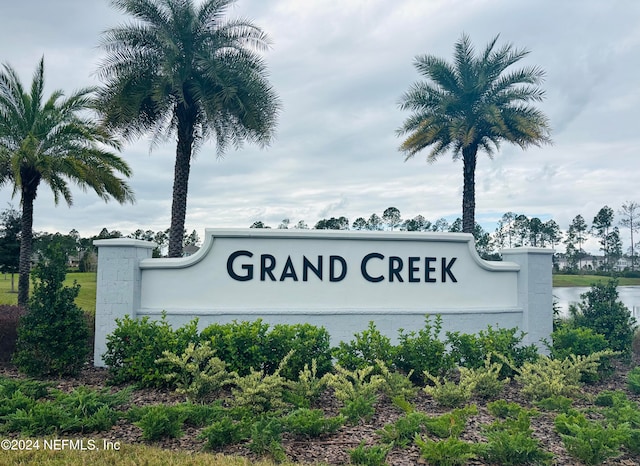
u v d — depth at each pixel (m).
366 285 11.11
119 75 17.84
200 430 6.46
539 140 21.62
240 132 19.50
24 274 19.09
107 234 36.03
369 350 8.76
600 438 5.61
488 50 22.45
